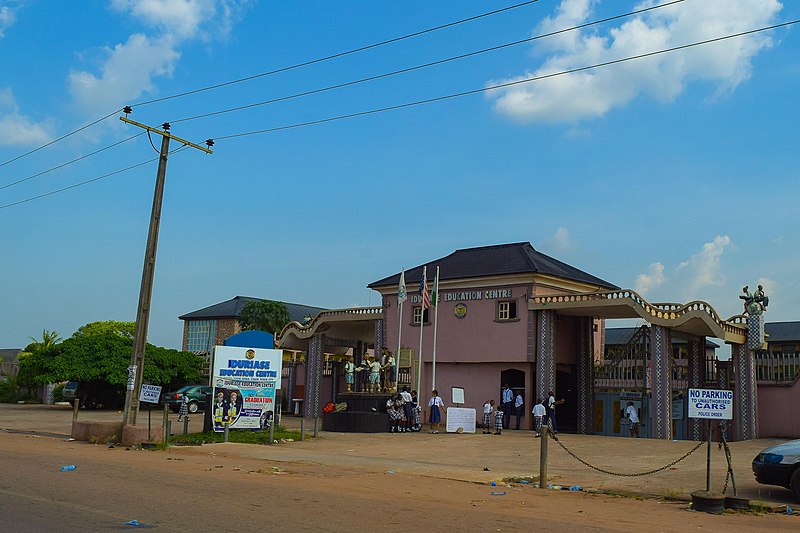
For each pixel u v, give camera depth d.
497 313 36.16
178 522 9.82
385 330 40.28
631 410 33.78
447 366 38.03
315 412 43.25
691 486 15.86
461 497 13.33
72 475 14.55
